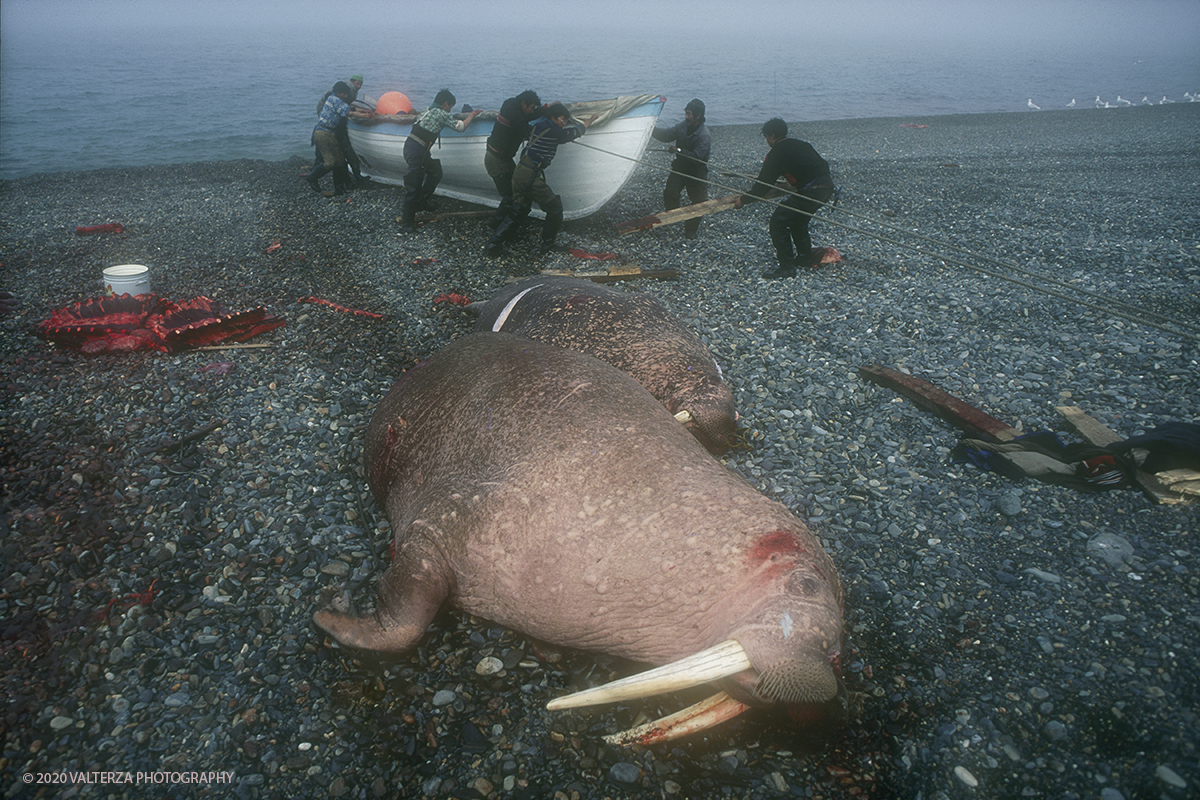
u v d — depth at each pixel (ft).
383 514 14.39
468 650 11.18
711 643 8.63
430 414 13.00
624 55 291.38
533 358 13.11
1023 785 8.84
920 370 19.98
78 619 11.68
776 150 26.91
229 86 134.21
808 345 21.83
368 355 21.43
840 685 8.96
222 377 19.79
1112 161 53.78
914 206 39.58
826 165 26.99
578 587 9.73
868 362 20.59
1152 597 11.49
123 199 43.52
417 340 22.58
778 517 9.52
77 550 13.17
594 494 10.06
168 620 11.69
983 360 20.48
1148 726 9.35
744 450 16.42
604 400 11.62
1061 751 9.19
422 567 10.68
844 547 13.24
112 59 239.71
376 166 45.06
